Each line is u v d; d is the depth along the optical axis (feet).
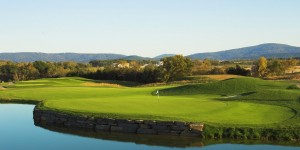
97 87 220.02
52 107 106.22
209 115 91.81
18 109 133.49
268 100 116.78
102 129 90.99
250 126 80.94
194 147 77.46
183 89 161.38
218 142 79.46
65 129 95.55
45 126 99.96
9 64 465.06
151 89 186.09
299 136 77.66
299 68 395.55
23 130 95.30
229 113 94.94
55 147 78.69
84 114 95.50
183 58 359.25
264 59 360.48
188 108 102.22
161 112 95.50
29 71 450.71
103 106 106.22
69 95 166.71
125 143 81.51
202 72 371.56
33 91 186.80
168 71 355.36
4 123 104.88
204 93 151.43
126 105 107.96
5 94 174.70
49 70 447.01
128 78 370.53
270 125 81.61
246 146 76.07
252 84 155.74
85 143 81.76
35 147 79.05
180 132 83.10
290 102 111.75
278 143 77.25
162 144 80.53
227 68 363.97
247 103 112.27
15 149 77.77
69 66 502.38
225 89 152.35
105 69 383.86
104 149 76.84
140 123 87.04
